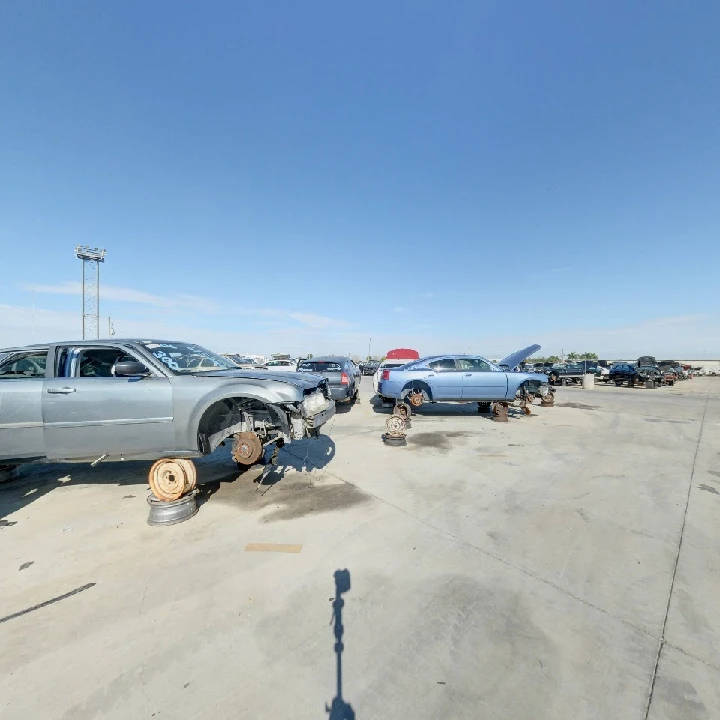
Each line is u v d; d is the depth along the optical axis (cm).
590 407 1127
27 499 392
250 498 389
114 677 173
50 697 163
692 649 189
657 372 2134
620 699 161
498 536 307
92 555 280
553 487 421
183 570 260
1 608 221
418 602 225
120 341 408
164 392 369
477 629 203
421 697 162
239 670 177
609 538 303
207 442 384
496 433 723
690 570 258
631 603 224
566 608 220
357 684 169
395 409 895
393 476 459
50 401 366
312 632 201
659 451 582
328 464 510
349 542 297
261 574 254
